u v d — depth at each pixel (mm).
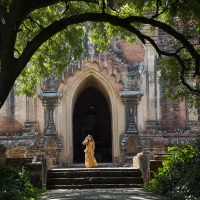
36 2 13469
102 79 27359
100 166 25703
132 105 27031
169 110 27594
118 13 17078
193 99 19172
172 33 13727
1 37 13219
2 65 12852
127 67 27375
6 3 14148
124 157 26359
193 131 27234
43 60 19594
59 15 18375
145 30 27688
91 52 27203
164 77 18297
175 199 13812
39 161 18938
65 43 19375
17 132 27250
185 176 14492
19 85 20906
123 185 18281
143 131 27375
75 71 27172
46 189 17656
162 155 19594
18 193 13234
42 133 27266
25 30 18781
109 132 34500
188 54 18469
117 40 27984
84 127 34531
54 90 26797
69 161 27047
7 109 27375
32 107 27266
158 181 16156
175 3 12812
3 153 18156
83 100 34531
